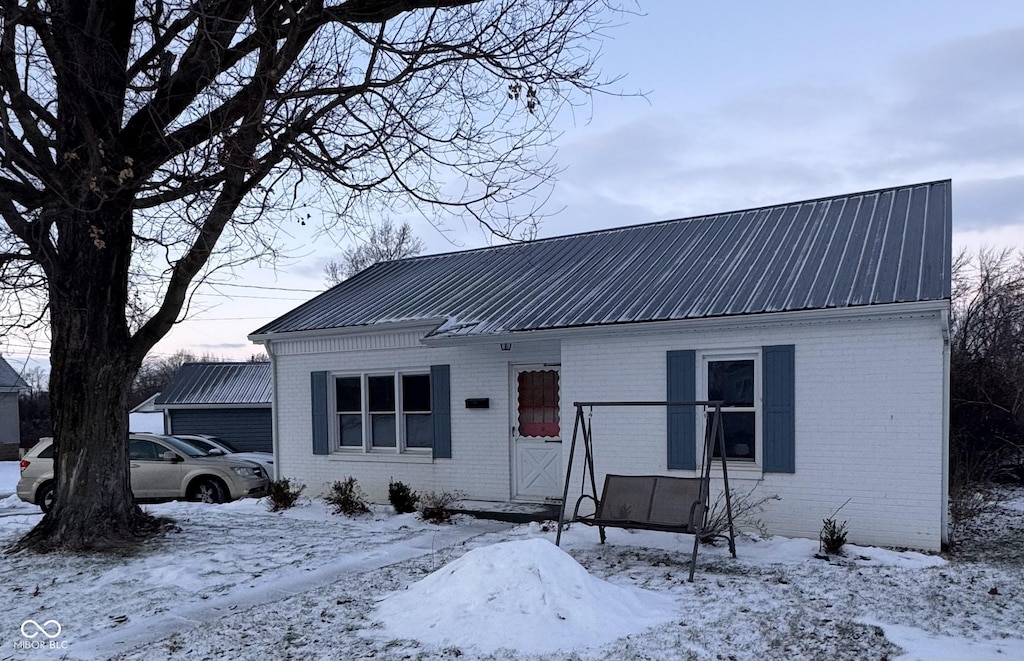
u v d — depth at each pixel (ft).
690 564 25.81
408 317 41.14
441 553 29.19
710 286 33.99
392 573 25.94
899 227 34.06
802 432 29.91
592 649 17.38
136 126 30.73
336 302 49.03
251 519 37.78
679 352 32.40
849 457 28.99
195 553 29.48
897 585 23.09
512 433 38.83
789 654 17.08
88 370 30.68
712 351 31.96
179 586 24.94
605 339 34.45
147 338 31.68
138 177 29.71
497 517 36.22
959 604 21.07
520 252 48.98
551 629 18.08
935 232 32.24
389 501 42.01
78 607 22.68
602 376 34.45
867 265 31.09
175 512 39.37
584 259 44.01
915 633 18.56
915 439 27.76
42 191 29.63
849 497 28.99
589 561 27.02
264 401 83.61
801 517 29.84
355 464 43.78
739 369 31.86
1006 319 57.67
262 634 19.48
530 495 38.34
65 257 30.66
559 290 39.55
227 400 84.64
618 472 33.99
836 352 29.27
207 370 90.53
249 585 25.00
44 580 25.82
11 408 107.45
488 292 42.60
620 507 27.48
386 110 29.14
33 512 44.52
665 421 32.89
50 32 26.68
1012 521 35.01
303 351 45.80
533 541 21.52
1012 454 47.52
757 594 22.21
